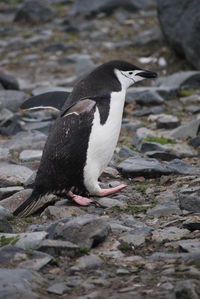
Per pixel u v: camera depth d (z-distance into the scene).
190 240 15.95
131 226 17.22
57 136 18.64
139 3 53.97
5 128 28.64
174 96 33.28
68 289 13.70
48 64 43.28
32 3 54.88
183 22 37.50
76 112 18.22
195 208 18.11
